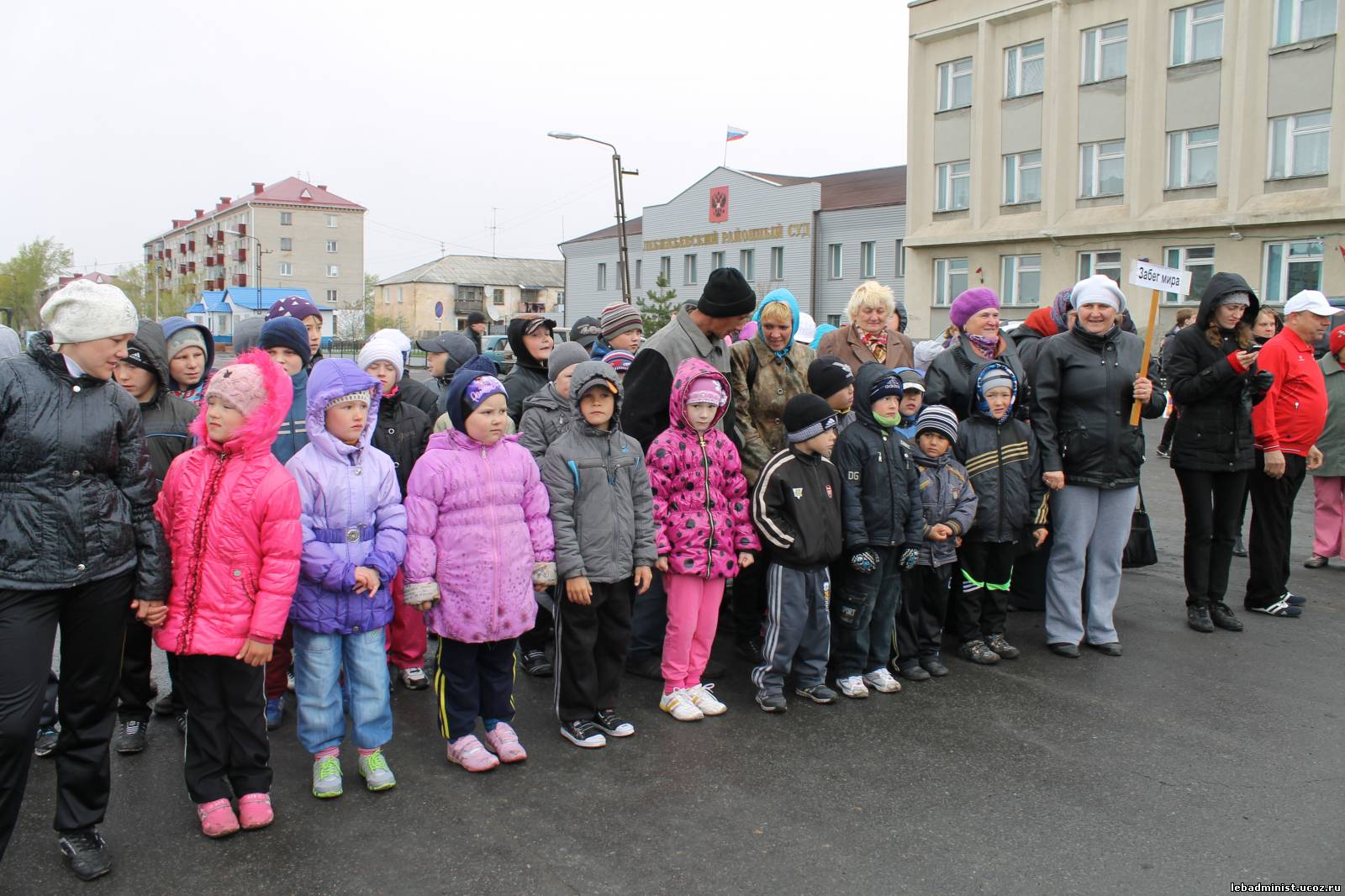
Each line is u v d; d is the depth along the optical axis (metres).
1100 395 5.34
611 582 4.25
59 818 3.17
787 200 41.06
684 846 3.38
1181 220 24.34
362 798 3.73
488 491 3.94
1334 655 5.48
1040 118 27.77
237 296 57.53
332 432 3.70
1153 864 3.29
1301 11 22.36
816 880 3.17
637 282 50.38
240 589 3.36
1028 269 28.50
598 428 4.30
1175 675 5.16
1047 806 3.69
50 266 67.88
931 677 5.12
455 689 4.00
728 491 4.69
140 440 3.30
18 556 2.99
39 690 3.04
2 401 3.00
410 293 84.12
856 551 4.69
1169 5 24.75
